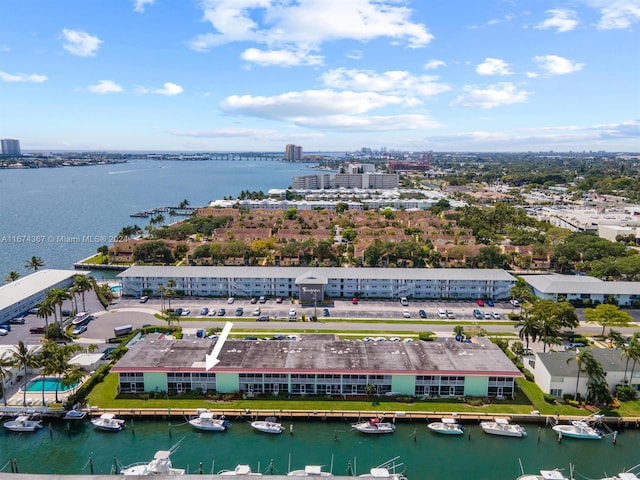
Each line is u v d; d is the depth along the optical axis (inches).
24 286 7116.1
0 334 5861.2
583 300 7155.5
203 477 3245.6
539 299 6855.3
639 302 7175.2
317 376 4645.7
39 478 3191.4
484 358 4854.8
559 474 3587.6
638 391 4722.0
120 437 4101.9
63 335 5792.3
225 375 4650.6
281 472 3708.2
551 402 4557.1
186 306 6983.3
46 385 4781.0
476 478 3668.8
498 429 4158.5
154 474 3393.2
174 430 4192.9
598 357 4879.4
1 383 4377.5
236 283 7416.3
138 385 4677.7
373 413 4350.4
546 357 4862.2
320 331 6082.7
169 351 4977.9
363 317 6619.1
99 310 6811.0
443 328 6259.8
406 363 4739.2
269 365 4675.2
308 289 7190.0
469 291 7480.3
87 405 4382.4
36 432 4160.9
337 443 4060.0
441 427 4180.6
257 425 4175.7
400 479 3476.9
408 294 7480.3
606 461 3880.4
